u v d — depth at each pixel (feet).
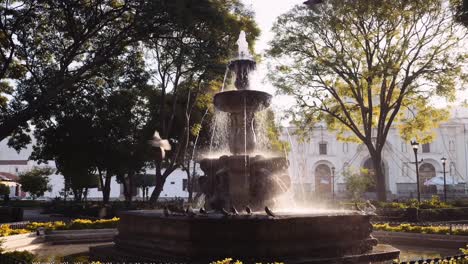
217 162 37.83
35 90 63.36
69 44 70.90
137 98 93.86
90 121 84.12
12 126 60.95
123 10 64.13
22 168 184.96
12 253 27.09
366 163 185.88
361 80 85.61
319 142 189.78
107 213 79.36
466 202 83.25
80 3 64.13
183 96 97.19
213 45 68.39
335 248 26.00
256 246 24.07
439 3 76.54
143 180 149.69
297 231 25.18
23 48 63.67
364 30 80.79
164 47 71.00
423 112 91.56
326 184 186.60
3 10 62.39
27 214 100.32
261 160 36.88
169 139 100.68
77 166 91.66
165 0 59.52
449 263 20.94
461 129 182.19
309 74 86.48
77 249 37.42
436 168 182.70
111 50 65.92
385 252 27.25
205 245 24.20
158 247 26.20
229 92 37.52
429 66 79.97
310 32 84.53
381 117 85.87
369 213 29.30
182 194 179.73
